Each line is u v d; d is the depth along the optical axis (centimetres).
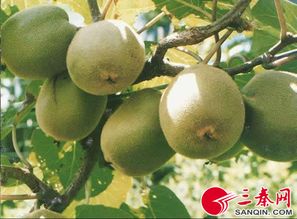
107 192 65
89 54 46
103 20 48
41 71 51
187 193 127
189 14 59
